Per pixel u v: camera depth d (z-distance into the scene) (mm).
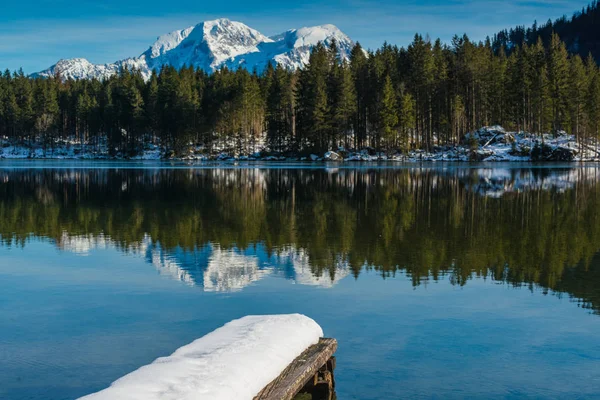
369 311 10062
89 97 129625
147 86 126812
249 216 22969
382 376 7246
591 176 47688
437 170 58188
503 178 45406
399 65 104125
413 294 11219
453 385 6996
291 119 108500
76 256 15102
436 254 15117
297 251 15562
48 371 7512
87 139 136250
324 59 109750
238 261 14336
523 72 89875
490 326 9234
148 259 14641
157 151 120375
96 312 10102
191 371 5191
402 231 19000
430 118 95438
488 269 13375
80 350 8250
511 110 95438
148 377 5039
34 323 9500
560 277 12625
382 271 13164
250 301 10758
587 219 21812
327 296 11094
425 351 8117
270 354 5738
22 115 126000
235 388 4949
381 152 94500
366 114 98562
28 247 16422
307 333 6508
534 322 9461
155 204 27547
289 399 5422
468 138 88625
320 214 23500
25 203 28078
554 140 91500
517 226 20062
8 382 7156
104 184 41000
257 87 109562
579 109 90688
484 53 102125
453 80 91188
